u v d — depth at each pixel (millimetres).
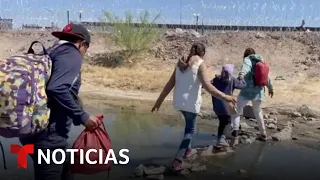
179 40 23172
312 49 21078
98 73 17812
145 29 21250
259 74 8164
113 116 11055
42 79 3570
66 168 4164
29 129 3488
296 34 22938
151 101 13727
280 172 6539
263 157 7375
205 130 9484
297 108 12102
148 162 6797
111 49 22391
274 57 20406
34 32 27312
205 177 6164
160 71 19047
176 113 11625
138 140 8383
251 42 22312
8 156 6906
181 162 6305
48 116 3590
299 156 7523
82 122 3871
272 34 23172
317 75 17609
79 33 4027
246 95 8242
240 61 20250
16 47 25156
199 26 27078
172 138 8617
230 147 7926
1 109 3383
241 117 10625
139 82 16484
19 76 3424
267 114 11414
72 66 3736
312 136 9156
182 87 6359
